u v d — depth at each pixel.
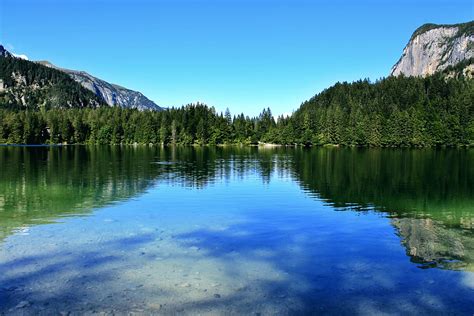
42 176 40.44
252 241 16.48
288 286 11.65
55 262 13.55
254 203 25.52
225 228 18.72
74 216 21.17
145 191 30.52
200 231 18.09
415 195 29.05
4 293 11.02
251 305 10.39
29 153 89.88
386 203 25.59
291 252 14.98
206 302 10.54
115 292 11.12
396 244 16.05
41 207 23.55
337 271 12.91
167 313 9.91
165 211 22.77
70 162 61.09
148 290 11.26
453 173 44.94
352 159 73.19
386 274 12.63
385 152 106.94
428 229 18.58
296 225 19.41
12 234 17.22
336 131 163.12
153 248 15.32
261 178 39.97
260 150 124.44
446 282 12.01
